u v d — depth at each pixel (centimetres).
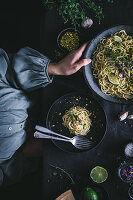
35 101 205
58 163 183
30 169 209
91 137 184
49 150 184
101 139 175
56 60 189
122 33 180
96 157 183
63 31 183
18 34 270
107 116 186
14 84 189
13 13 271
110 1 184
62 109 188
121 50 182
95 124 185
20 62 180
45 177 183
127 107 184
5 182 206
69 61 175
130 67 182
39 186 252
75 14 175
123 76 185
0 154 193
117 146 183
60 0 170
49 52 188
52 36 187
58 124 187
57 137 183
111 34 180
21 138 198
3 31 272
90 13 185
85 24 179
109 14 185
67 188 182
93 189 178
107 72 183
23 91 195
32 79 182
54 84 188
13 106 189
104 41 183
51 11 185
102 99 186
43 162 184
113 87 184
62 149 178
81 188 181
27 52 182
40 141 212
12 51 269
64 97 186
